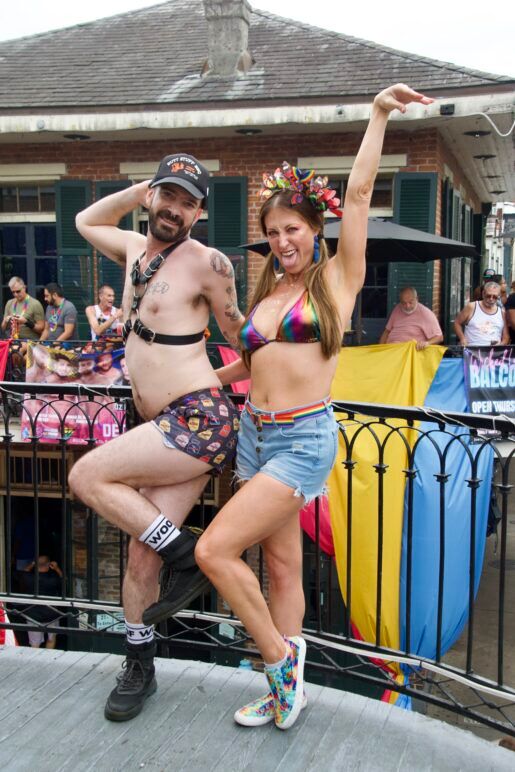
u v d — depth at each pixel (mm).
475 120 8555
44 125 8891
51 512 10016
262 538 2299
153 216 2365
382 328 9414
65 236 9938
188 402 2389
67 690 2773
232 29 9297
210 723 2551
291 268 2289
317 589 3033
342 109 8273
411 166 9070
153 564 2523
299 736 2484
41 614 9047
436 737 2492
